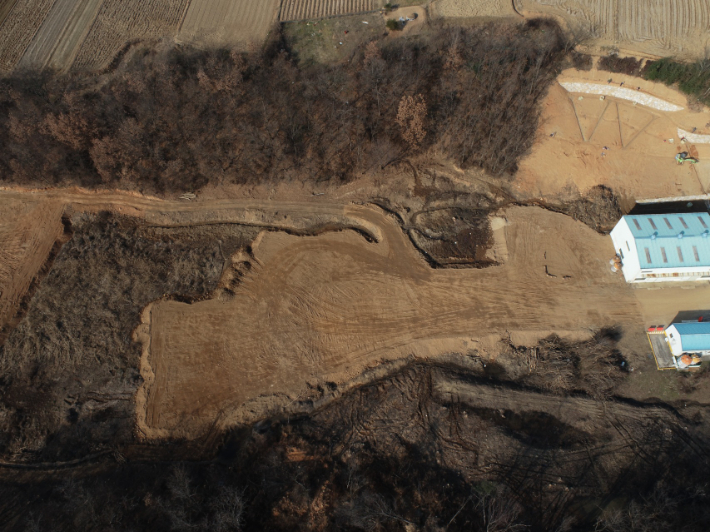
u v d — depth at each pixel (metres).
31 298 45.81
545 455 36.00
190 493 35.12
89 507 34.66
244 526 33.62
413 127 49.56
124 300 45.16
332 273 45.72
